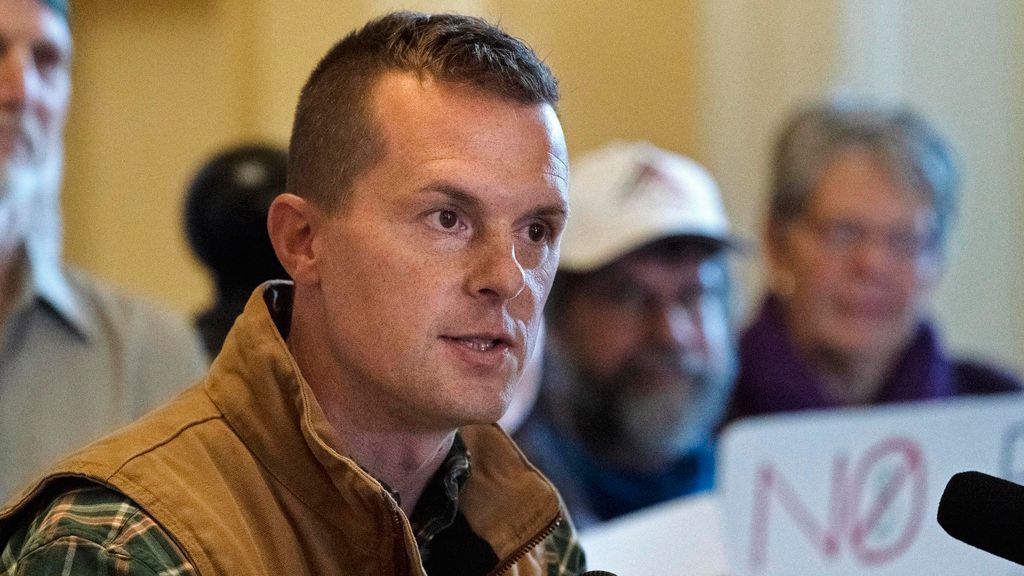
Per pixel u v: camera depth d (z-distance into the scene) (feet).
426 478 7.61
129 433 7.09
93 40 25.23
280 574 6.91
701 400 16.11
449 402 6.75
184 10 25.11
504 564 7.68
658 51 27.35
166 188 25.35
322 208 7.13
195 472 6.94
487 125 6.79
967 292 26.16
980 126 26.08
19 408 12.71
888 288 17.92
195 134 25.20
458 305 6.75
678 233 16.02
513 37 7.16
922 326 18.62
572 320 16.11
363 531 6.99
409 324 6.74
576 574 8.57
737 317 25.23
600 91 27.22
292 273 7.38
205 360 14.11
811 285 18.04
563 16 26.91
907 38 26.12
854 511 12.38
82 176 25.27
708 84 26.81
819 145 18.17
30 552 6.59
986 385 19.67
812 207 18.04
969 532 6.37
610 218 16.17
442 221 6.79
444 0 24.07
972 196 26.12
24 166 12.45
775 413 17.71
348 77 7.14
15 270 12.86
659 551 11.23
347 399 7.20
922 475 12.55
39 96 12.48
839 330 17.97
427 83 6.86
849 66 25.93
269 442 7.12
